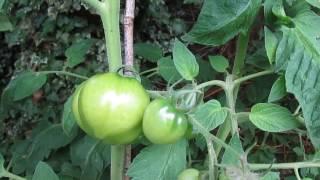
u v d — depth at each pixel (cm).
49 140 68
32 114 98
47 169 41
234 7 36
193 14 98
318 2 39
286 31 37
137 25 97
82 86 33
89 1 36
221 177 31
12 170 70
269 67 45
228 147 33
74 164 62
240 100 64
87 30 98
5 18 49
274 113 39
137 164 36
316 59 37
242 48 43
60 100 97
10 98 62
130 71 35
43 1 98
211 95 73
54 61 99
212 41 38
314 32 38
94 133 33
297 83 36
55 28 99
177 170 36
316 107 36
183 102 33
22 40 101
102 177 63
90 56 95
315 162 38
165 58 50
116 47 36
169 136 32
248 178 30
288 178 58
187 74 38
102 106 31
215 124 37
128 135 33
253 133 66
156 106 32
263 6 40
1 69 105
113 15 36
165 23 97
